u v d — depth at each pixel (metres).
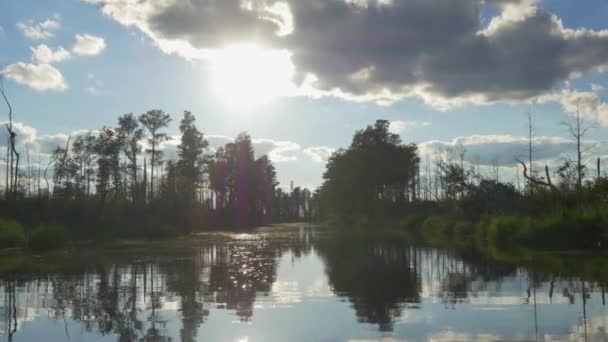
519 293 16.05
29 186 66.12
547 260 24.70
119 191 71.12
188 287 18.62
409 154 95.00
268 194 131.50
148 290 18.03
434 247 35.59
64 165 71.50
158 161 80.31
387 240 45.91
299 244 43.56
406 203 95.38
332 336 11.32
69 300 16.22
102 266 26.00
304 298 16.08
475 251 31.25
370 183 94.06
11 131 52.03
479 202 52.06
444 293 16.55
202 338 11.38
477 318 12.74
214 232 73.31
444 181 64.31
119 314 14.02
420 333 11.42
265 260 28.83
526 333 11.23
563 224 31.42
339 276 21.17
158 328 12.34
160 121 79.12
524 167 48.25
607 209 29.81
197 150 87.56
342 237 54.59
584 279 18.39
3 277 21.83
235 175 103.88
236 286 18.75
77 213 50.81
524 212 42.97
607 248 29.45
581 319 12.38
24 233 39.72
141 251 36.53
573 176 43.53
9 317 13.84
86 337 11.70
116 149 74.62
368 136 98.62
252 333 11.70
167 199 66.12
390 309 14.10
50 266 26.14
